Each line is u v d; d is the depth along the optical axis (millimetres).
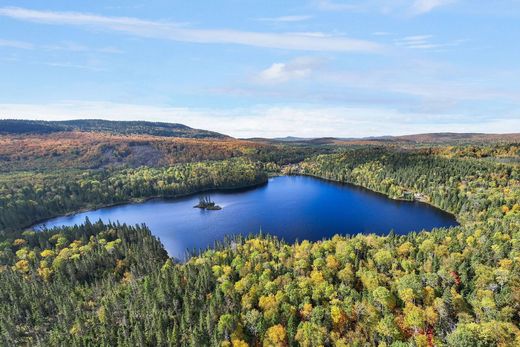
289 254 188125
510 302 127188
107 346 127750
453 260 156625
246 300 143500
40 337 147375
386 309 131500
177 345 128750
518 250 160125
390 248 180750
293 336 123875
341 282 155125
